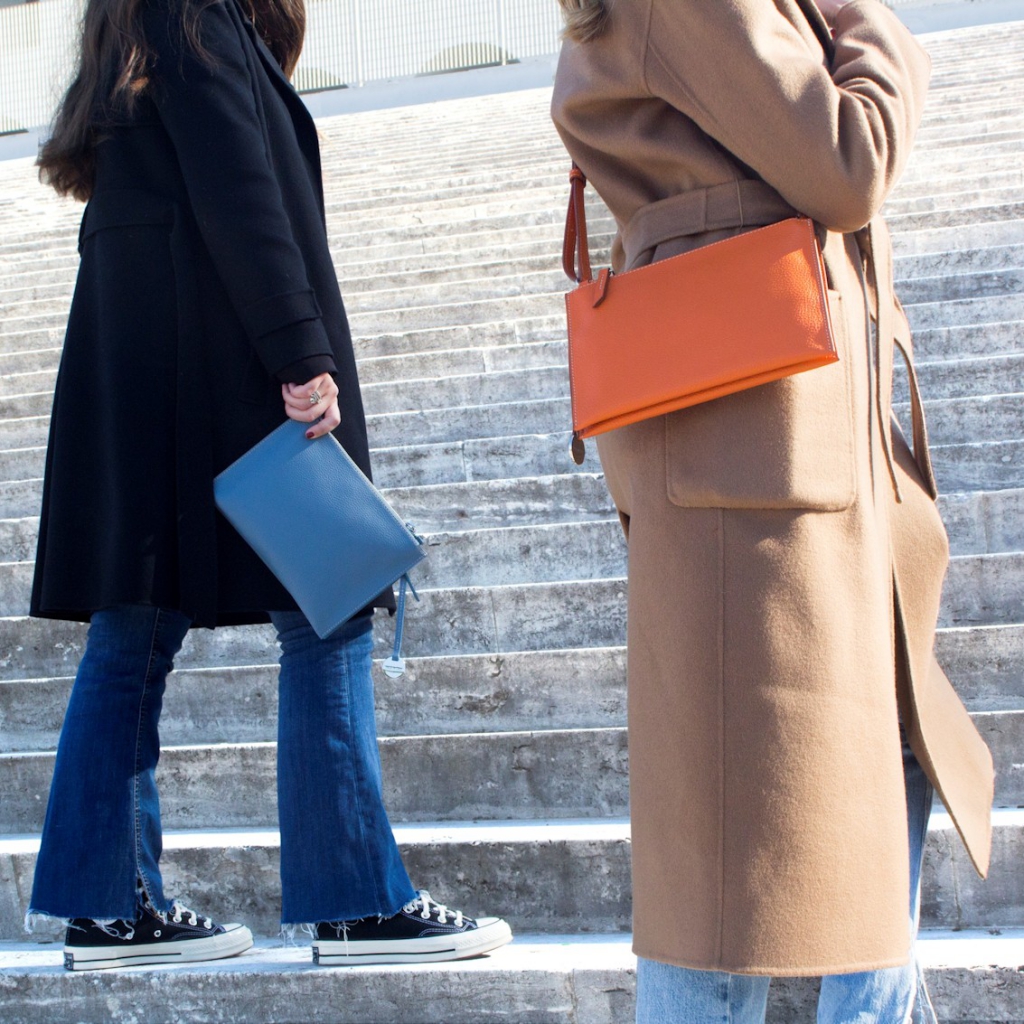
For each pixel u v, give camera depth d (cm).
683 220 138
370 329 634
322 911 186
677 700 130
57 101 204
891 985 141
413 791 257
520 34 1708
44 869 187
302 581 179
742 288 130
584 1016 186
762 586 127
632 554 137
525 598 323
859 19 143
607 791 249
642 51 135
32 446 523
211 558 181
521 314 614
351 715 191
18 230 983
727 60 127
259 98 192
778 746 124
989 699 260
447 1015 188
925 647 148
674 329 133
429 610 329
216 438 185
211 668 320
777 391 130
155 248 188
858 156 126
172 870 232
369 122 1395
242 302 179
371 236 820
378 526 181
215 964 197
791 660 126
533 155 1023
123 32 185
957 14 1431
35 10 1739
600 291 141
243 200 178
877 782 127
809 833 123
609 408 136
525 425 472
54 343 659
